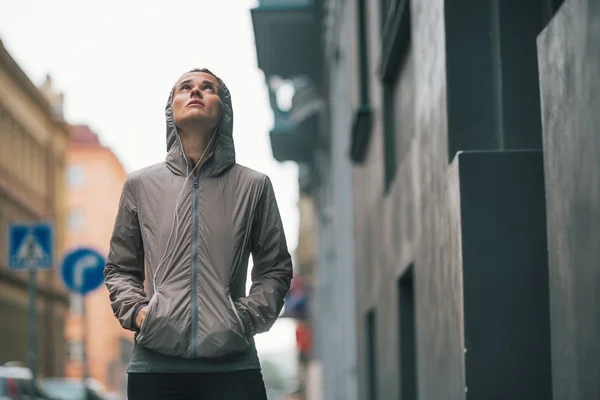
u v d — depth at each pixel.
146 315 4.08
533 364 5.25
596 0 3.89
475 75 5.88
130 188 4.32
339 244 20.94
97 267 14.98
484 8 5.91
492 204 5.34
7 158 53.66
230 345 4.08
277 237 4.36
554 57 4.45
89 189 92.25
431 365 6.74
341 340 20.56
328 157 25.73
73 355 88.25
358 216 14.74
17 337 53.81
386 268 10.66
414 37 7.48
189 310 4.09
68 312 65.38
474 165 5.38
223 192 4.26
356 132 12.66
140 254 4.38
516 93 5.75
